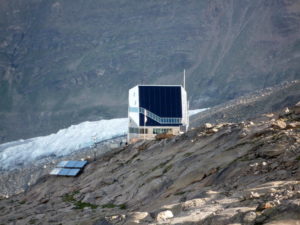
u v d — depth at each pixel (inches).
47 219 4402.1
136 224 2564.0
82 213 4311.0
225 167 3479.3
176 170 4148.6
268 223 1899.6
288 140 3383.4
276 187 2507.4
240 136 4045.3
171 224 2362.2
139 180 4500.5
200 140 4687.5
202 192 3058.6
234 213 2192.4
